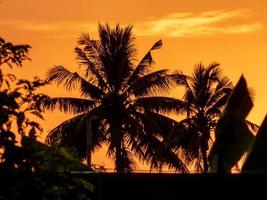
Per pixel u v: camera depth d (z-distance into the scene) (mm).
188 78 81000
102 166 52000
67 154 23031
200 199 26500
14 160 22406
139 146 79062
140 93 79312
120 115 78562
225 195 26531
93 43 78875
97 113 78312
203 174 26547
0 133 22531
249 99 27844
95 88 78938
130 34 79062
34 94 22953
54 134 77500
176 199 26438
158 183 26438
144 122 78625
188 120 81312
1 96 22438
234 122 27609
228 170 27688
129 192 26250
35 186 22250
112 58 78688
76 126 77625
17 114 22562
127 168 78438
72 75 77625
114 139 78250
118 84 79250
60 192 22609
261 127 27188
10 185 22375
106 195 26156
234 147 27625
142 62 79188
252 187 26547
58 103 77438
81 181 23266
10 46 23141
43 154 22656
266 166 27188
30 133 22766
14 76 22922
